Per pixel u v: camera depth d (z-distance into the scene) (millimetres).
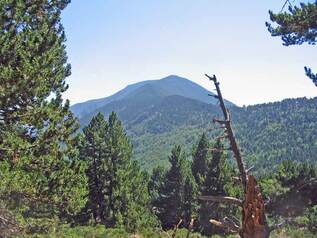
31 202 15023
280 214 11836
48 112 14953
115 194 52125
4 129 14586
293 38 15359
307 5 14914
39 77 13930
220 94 7781
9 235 14516
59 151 15789
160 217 64438
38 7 16203
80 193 16188
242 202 7145
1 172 13492
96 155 53188
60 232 22531
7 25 14383
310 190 12102
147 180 84000
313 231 15000
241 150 7773
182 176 64125
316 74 14836
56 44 16844
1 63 13688
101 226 33062
